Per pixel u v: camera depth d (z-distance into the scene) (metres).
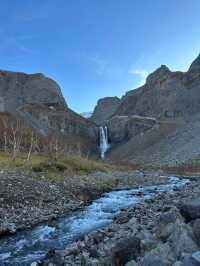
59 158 73.75
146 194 40.81
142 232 14.00
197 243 10.88
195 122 183.00
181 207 14.05
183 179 68.62
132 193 42.06
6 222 24.73
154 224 16.16
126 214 24.48
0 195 31.22
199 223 11.45
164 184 57.22
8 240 21.23
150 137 187.50
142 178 67.06
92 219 26.11
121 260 11.95
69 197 36.19
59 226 24.33
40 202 31.98
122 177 64.38
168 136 177.38
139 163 148.62
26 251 18.75
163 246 11.00
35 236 21.92
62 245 19.48
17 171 47.25
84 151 190.25
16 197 31.81
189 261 9.01
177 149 150.88
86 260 13.38
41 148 120.81
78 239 20.25
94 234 17.92
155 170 106.75
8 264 16.53
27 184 37.66
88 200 36.75
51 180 44.09
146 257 10.53
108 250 13.81
